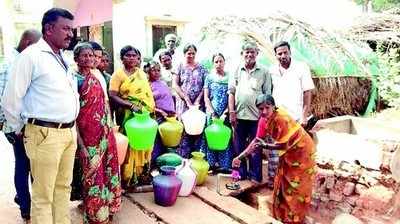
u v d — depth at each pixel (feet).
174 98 18.13
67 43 10.10
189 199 14.80
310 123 20.48
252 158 17.46
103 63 14.42
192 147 17.83
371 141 16.12
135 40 30.60
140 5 30.78
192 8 33.53
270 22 26.81
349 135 16.93
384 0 51.11
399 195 15.37
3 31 50.37
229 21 26.68
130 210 13.65
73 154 10.78
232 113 17.10
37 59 9.61
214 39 25.23
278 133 14.73
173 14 32.83
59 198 11.02
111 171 12.14
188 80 17.88
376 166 15.98
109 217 12.59
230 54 22.90
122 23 29.66
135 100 14.12
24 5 51.52
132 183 14.96
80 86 11.27
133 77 14.19
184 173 14.87
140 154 14.70
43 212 10.26
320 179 17.48
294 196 15.07
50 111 9.77
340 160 16.99
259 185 17.35
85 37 34.99
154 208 13.74
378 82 29.14
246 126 17.16
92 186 11.56
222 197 14.88
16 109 9.82
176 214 13.33
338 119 20.29
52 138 9.87
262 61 22.15
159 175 14.02
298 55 24.27
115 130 13.91
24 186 12.40
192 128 17.04
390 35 32.09
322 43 26.21
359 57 28.94
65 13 9.89
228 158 17.63
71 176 11.07
